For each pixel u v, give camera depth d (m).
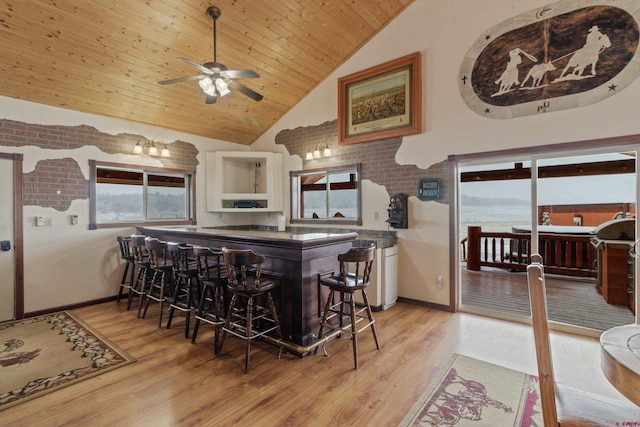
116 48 3.59
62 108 4.18
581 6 3.16
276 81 4.91
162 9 3.33
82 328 3.54
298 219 5.64
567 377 2.50
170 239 4.36
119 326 3.61
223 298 3.44
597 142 3.10
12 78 3.58
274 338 2.99
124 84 4.10
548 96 3.35
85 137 4.39
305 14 3.93
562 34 3.26
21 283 3.88
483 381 2.43
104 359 2.80
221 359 2.80
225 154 5.69
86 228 4.40
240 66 4.38
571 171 4.10
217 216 5.96
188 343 3.14
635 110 2.93
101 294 4.55
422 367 2.64
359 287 2.74
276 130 5.92
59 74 3.69
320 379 2.47
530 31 3.43
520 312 3.82
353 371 2.59
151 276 4.64
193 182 5.60
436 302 4.14
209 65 3.05
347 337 3.26
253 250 3.18
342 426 1.95
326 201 5.43
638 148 2.99
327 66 4.93
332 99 5.11
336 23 4.19
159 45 3.71
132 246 4.26
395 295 4.36
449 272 4.03
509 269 5.93
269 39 4.12
